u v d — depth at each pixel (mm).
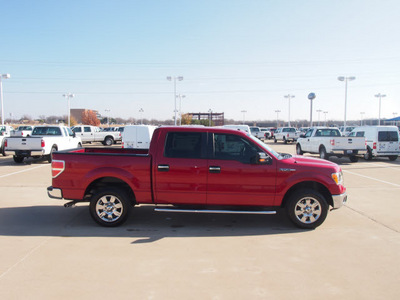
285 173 5652
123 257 4477
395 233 5551
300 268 4148
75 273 3969
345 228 5824
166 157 5711
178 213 6852
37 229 5691
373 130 16891
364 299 3408
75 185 5801
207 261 4359
